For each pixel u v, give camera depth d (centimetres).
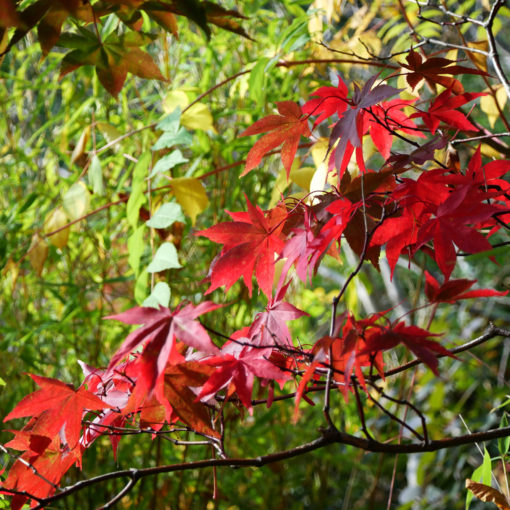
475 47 127
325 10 148
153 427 97
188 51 167
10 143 184
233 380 90
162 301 119
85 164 150
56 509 146
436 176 92
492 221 100
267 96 155
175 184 131
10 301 177
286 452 91
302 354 91
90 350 175
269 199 165
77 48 100
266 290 97
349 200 94
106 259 174
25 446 96
